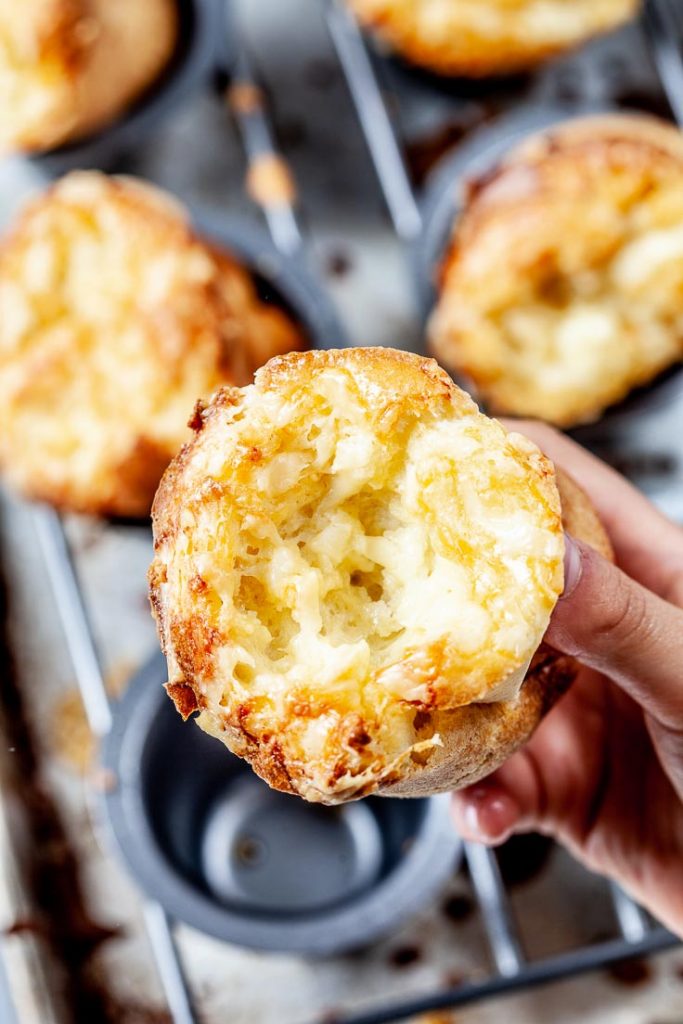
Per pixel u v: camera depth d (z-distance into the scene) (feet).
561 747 1.69
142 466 1.88
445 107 2.26
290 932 1.82
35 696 2.06
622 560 1.60
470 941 1.99
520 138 2.08
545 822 1.70
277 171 2.19
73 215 1.96
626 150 2.00
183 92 2.09
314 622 1.28
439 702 1.24
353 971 1.98
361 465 1.28
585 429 2.05
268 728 1.25
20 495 1.95
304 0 2.28
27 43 2.00
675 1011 1.97
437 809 1.86
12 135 2.04
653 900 1.71
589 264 1.99
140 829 1.85
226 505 1.27
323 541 1.30
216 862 1.96
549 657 1.38
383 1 2.12
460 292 2.00
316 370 1.29
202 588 1.26
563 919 1.99
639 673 1.40
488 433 1.28
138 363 1.90
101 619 2.08
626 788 1.70
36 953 1.89
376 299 2.21
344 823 1.98
